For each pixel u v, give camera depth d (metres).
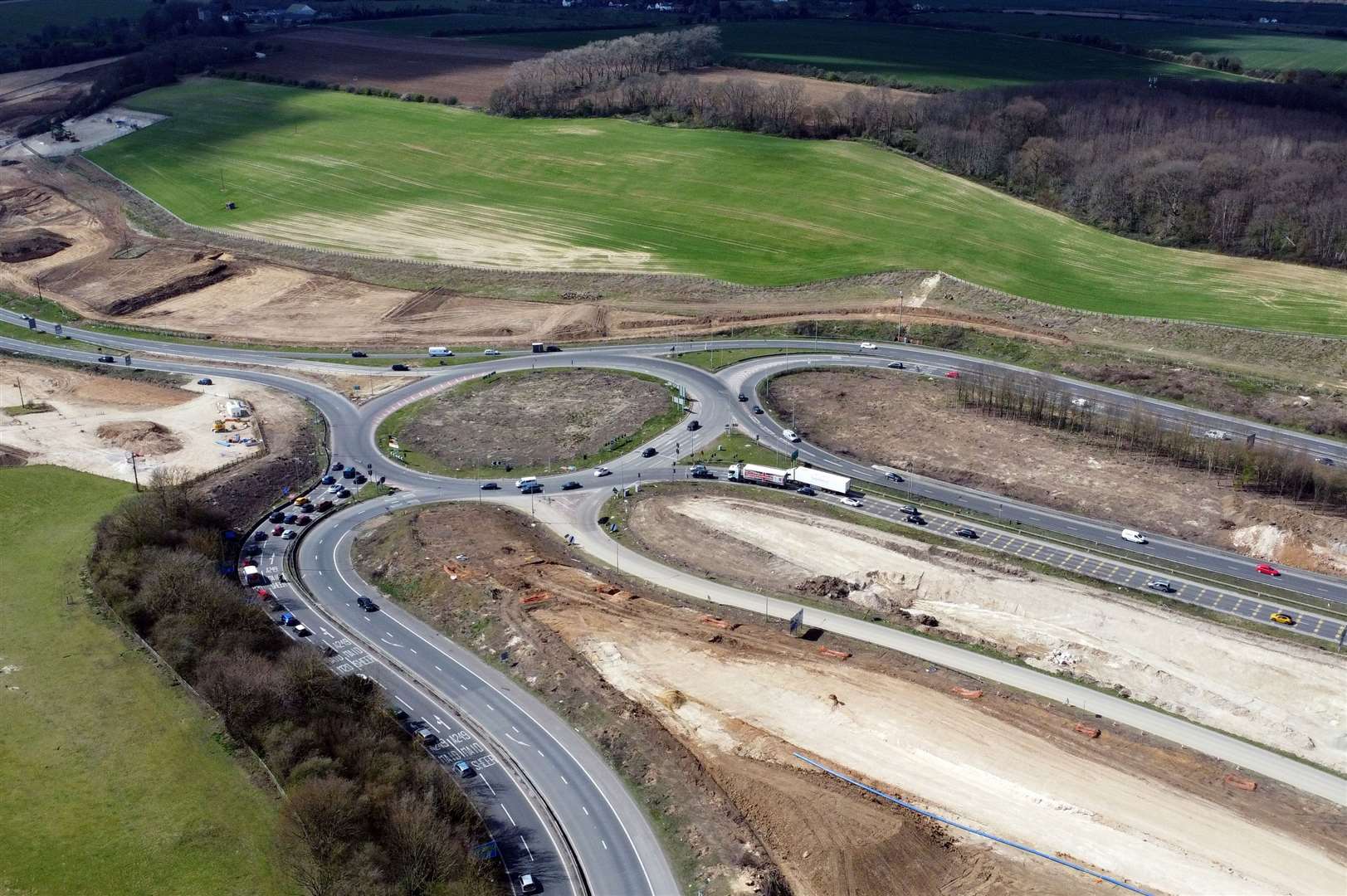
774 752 117.75
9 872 95.56
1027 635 138.50
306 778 102.88
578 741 118.06
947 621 142.88
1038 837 107.31
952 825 108.81
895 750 117.94
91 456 181.50
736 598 146.38
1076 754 117.00
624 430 194.00
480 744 117.44
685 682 128.50
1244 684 127.94
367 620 141.00
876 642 136.75
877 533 159.75
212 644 125.56
